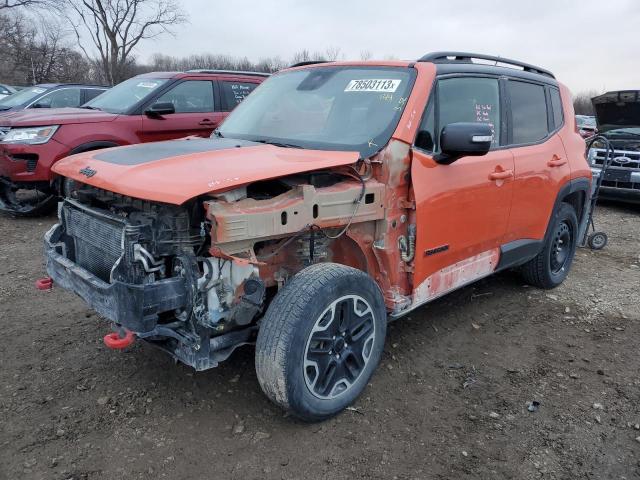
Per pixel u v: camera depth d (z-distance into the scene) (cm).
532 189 450
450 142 328
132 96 811
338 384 313
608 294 535
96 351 389
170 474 272
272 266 313
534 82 482
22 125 721
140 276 271
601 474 282
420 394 350
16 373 359
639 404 345
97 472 272
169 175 277
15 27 3931
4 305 467
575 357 405
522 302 509
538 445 303
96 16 3503
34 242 668
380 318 327
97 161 320
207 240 273
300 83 421
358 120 357
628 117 1057
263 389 291
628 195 966
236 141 372
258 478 271
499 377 374
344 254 345
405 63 380
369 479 273
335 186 313
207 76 845
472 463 287
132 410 322
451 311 481
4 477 266
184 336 277
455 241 376
